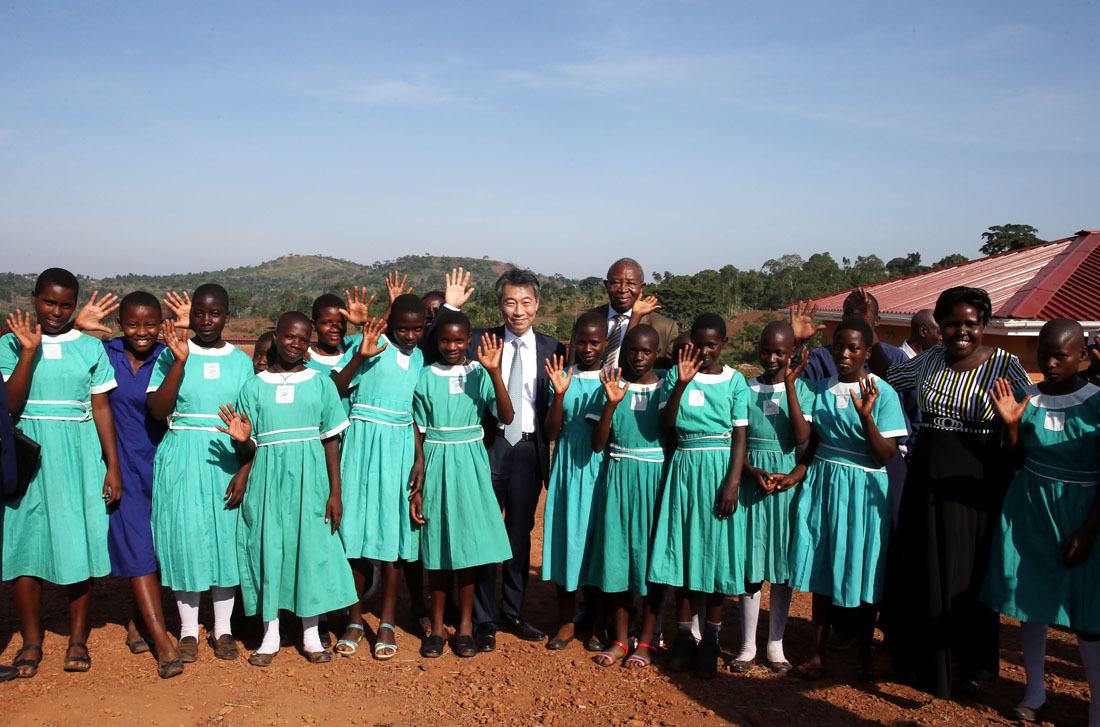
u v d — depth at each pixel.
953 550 4.37
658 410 4.93
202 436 4.73
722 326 4.80
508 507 5.38
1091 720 4.03
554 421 5.07
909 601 4.52
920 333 5.95
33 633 4.67
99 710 4.21
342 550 4.92
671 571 4.80
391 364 5.05
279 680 4.64
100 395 4.64
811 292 98.88
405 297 5.04
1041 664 4.21
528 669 4.88
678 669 4.83
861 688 4.61
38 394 4.50
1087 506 3.98
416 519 4.97
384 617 5.07
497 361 4.87
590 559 5.11
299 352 4.75
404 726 4.13
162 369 4.75
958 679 4.55
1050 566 4.07
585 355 5.02
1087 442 3.96
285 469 4.74
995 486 4.43
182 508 4.65
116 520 4.70
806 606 6.23
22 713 4.15
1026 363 12.70
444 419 5.01
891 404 4.56
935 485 4.43
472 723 4.17
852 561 4.52
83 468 4.60
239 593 5.64
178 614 5.64
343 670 4.81
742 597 4.89
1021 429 4.23
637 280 5.50
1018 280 15.87
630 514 4.93
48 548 4.53
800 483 4.79
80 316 4.69
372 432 4.99
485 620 5.24
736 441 4.76
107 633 5.25
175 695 4.41
